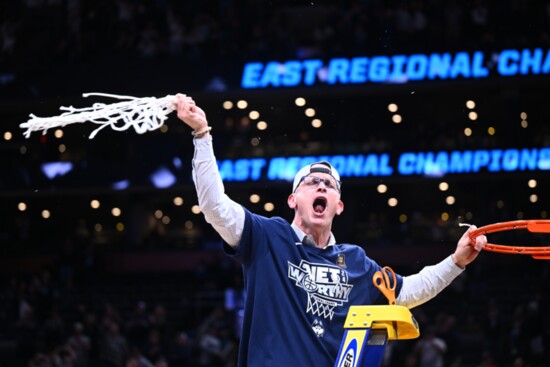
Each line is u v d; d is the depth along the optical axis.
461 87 24.39
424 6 24.81
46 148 27.66
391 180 25.58
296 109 27.66
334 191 4.42
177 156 26.45
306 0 25.97
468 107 27.86
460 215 31.12
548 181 28.48
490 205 28.12
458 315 22.11
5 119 27.69
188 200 32.19
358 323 3.81
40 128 3.82
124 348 18.88
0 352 22.22
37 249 29.27
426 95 27.48
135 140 26.69
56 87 25.45
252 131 26.86
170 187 26.34
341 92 24.64
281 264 4.24
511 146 25.39
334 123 27.59
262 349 4.14
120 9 25.75
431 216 31.25
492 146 25.48
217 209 4.16
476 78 24.31
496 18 24.52
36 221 32.41
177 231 32.03
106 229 33.03
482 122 28.67
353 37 24.77
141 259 28.59
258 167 25.86
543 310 19.80
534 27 24.36
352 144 25.95
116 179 26.48
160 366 16.23
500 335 19.64
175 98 4.11
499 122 28.66
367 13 24.94
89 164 26.72
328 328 4.20
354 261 4.39
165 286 25.83
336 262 4.34
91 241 30.22
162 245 29.06
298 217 4.41
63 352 18.34
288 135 28.41
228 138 26.22
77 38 25.67
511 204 28.89
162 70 25.22
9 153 27.62
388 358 17.89
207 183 4.14
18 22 25.89
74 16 25.80
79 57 25.55
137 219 30.05
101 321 24.11
